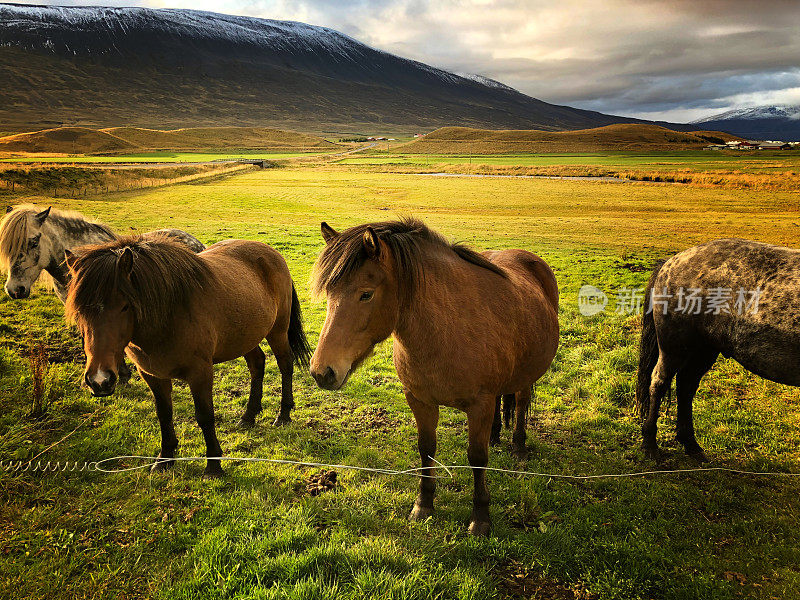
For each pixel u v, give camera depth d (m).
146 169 56.06
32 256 6.37
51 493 4.23
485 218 29.70
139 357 4.36
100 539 3.73
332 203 37.84
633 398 6.40
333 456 5.10
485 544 3.71
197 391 4.57
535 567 3.56
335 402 6.46
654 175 59.91
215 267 4.91
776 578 3.44
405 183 56.25
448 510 4.18
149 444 5.14
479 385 3.64
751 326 4.22
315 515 4.07
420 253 3.54
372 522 4.00
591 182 57.19
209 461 4.64
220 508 4.06
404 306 3.42
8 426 5.26
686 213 33.03
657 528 3.96
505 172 76.69
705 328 4.61
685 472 4.83
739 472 4.80
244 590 3.21
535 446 5.33
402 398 6.59
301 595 3.10
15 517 3.92
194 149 149.88
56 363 7.18
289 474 4.68
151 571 3.45
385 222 3.68
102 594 3.23
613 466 4.96
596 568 3.52
